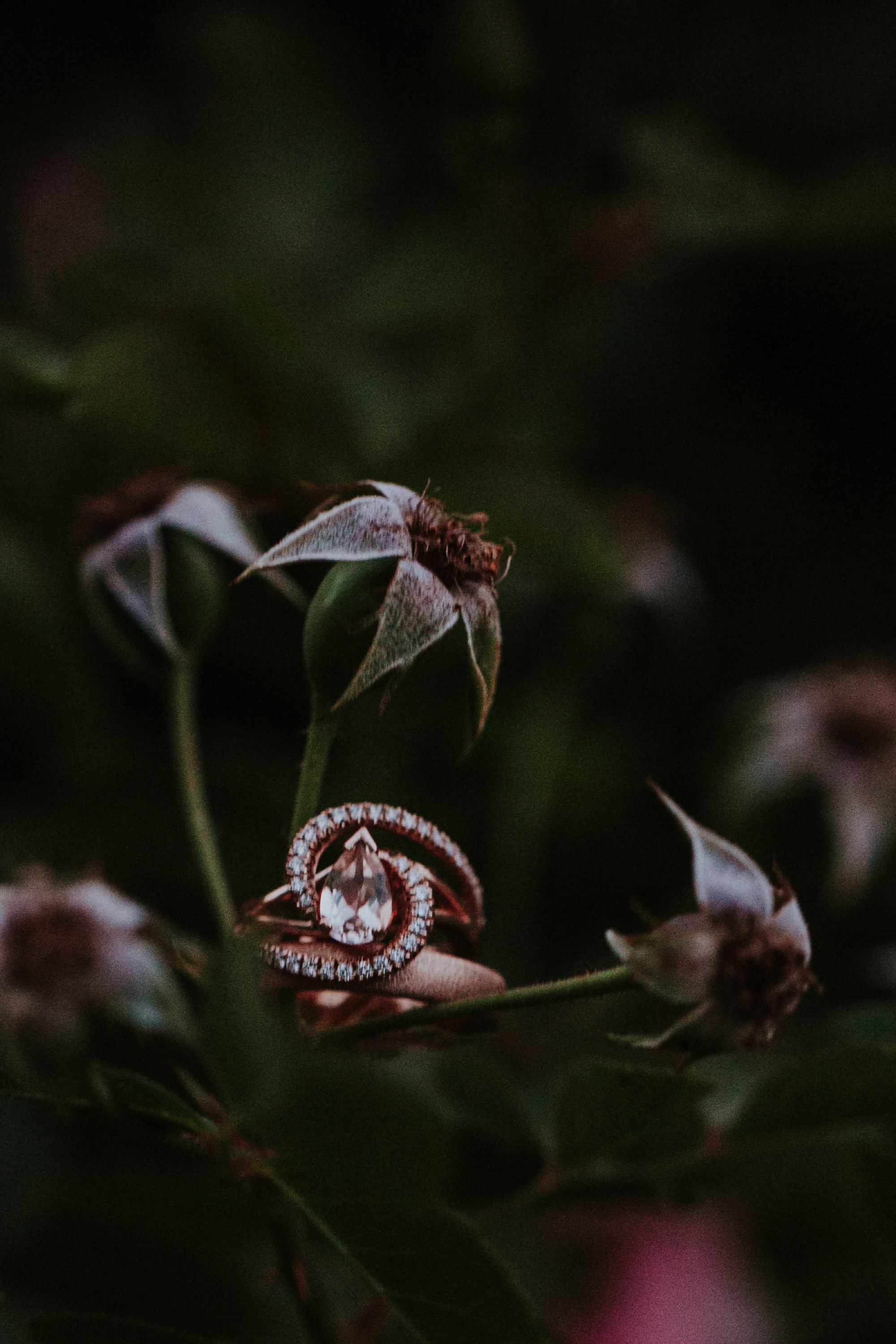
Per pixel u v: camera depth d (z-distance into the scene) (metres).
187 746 0.29
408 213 0.48
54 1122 0.32
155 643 0.30
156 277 0.34
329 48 0.51
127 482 0.31
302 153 0.50
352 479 0.32
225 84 0.51
